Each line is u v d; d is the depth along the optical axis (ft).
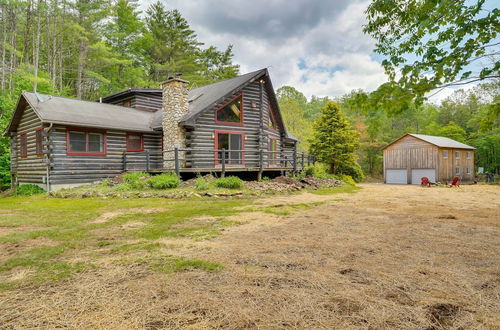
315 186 42.65
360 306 6.39
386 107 9.48
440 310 6.21
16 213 20.71
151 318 5.98
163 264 9.33
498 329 5.43
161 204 24.36
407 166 88.38
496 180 100.99
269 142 56.03
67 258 10.18
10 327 5.73
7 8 74.08
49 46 79.46
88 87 95.55
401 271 8.53
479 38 8.79
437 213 19.81
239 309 6.28
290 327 5.57
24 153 45.98
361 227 14.99
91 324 5.79
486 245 11.37
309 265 9.11
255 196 30.50
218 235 13.32
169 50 114.21
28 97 40.55
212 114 45.44
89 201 27.45
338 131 70.85
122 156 44.98
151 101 59.00
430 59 8.95
